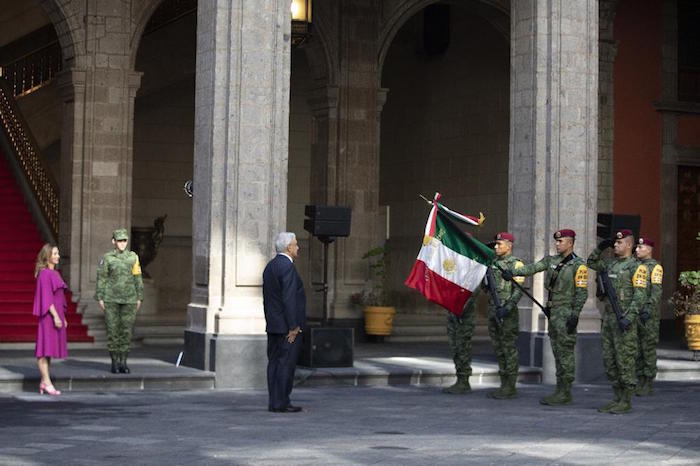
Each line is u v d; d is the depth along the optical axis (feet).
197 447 39.75
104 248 83.15
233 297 60.23
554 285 55.31
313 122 95.81
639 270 51.55
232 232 60.39
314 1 91.35
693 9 102.78
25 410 49.42
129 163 84.17
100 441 40.81
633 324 51.44
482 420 48.44
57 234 86.89
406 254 111.14
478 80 103.71
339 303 91.61
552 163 68.13
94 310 81.41
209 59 61.62
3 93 96.73
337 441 41.63
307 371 62.03
